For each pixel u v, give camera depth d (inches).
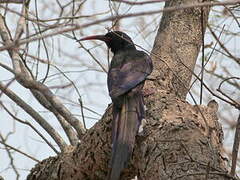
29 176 470.3
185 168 350.6
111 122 428.8
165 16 520.1
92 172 438.3
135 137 411.5
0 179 445.7
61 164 447.8
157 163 367.2
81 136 475.8
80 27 275.4
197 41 508.7
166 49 501.7
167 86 477.4
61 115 480.1
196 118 408.5
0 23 490.6
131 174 428.8
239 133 343.3
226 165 381.1
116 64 492.1
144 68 480.1
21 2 458.6
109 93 446.3
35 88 346.6
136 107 431.2
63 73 478.3
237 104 362.3
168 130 389.1
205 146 368.2
